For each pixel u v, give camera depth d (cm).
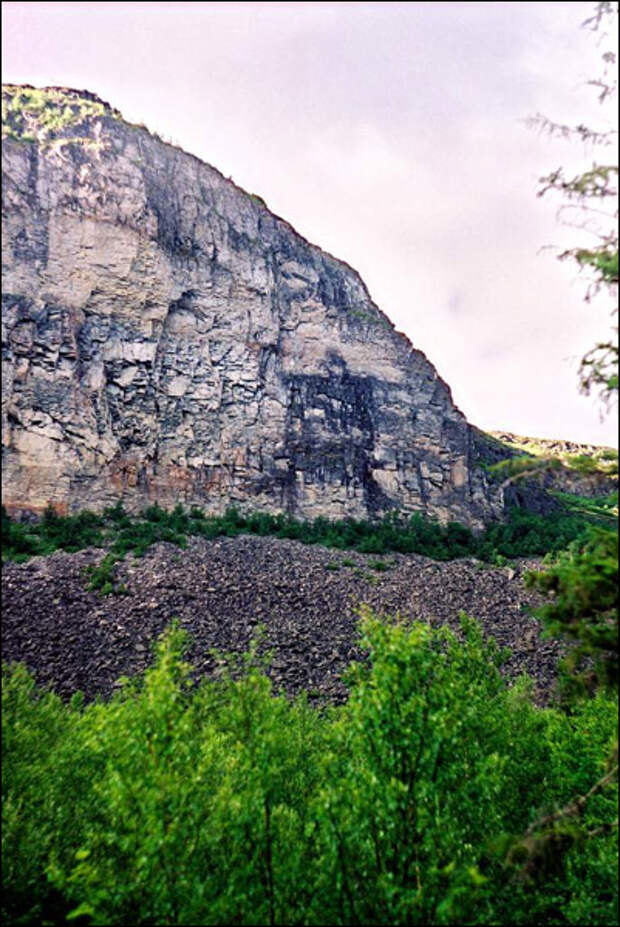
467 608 6162
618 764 1313
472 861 1230
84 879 1145
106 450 7650
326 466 9888
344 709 1614
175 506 8075
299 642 4781
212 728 1652
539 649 5184
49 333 7550
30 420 7106
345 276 12512
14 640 4016
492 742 1686
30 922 1422
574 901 1379
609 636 1223
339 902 1170
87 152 8656
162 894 1082
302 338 10862
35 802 1598
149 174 9356
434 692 1288
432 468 11062
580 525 11212
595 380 1280
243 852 1230
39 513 6812
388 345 11881
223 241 10069
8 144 8031
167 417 8506
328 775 1546
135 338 8400
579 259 1231
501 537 10138
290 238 11738
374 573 6975
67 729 2005
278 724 1916
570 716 2158
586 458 1351
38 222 7881
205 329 9362
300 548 7488
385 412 11138
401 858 1173
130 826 1133
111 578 5144
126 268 8450
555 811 1279
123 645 4253
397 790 1138
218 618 4900
